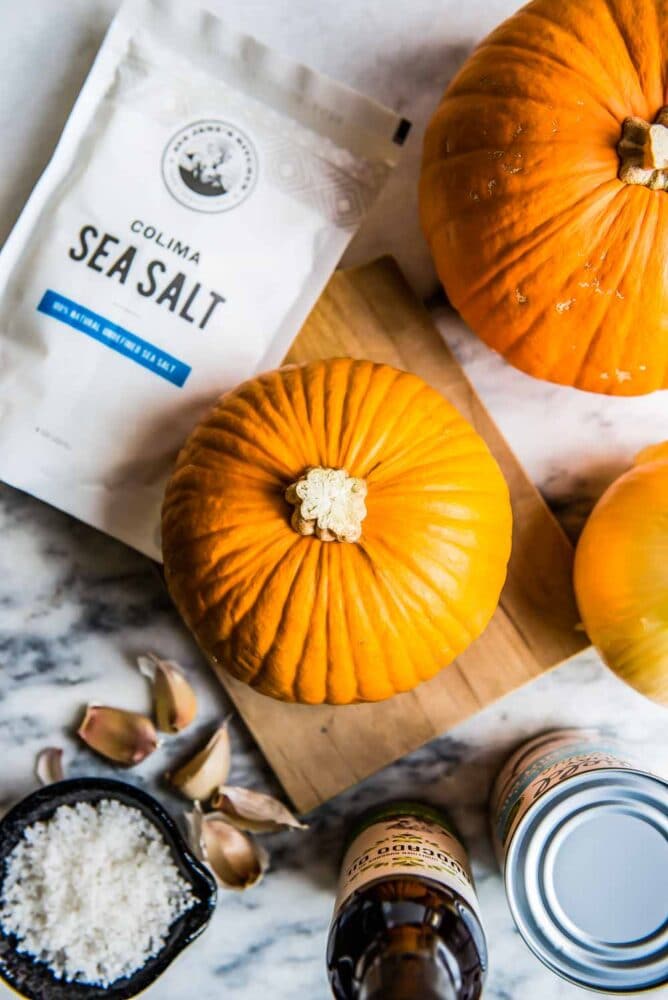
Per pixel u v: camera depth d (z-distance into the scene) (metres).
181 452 0.45
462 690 0.49
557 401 0.51
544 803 0.43
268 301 0.48
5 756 0.51
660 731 0.51
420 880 0.42
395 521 0.42
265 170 0.48
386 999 0.38
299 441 0.42
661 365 0.45
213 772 0.49
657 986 0.43
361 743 0.49
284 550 0.42
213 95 0.48
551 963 0.44
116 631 0.51
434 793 0.51
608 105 0.42
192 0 0.50
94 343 0.48
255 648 0.43
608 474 0.51
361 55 0.51
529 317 0.44
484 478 0.44
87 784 0.47
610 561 0.44
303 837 0.51
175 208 0.48
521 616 0.49
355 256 0.51
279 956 0.51
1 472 0.49
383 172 0.48
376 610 0.42
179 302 0.48
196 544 0.42
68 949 0.47
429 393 0.44
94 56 0.50
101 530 0.50
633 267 0.43
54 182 0.48
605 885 0.43
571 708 0.51
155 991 0.51
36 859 0.48
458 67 0.51
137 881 0.47
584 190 0.42
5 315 0.48
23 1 0.50
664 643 0.43
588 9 0.43
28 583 0.51
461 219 0.44
